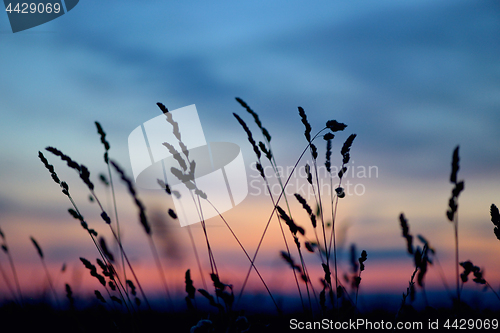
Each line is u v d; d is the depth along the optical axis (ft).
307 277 2.23
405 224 2.27
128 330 2.23
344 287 2.26
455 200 2.15
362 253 2.20
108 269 2.27
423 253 2.16
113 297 2.22
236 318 2.10
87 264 2.22
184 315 2.27
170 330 2.20
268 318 2.23
